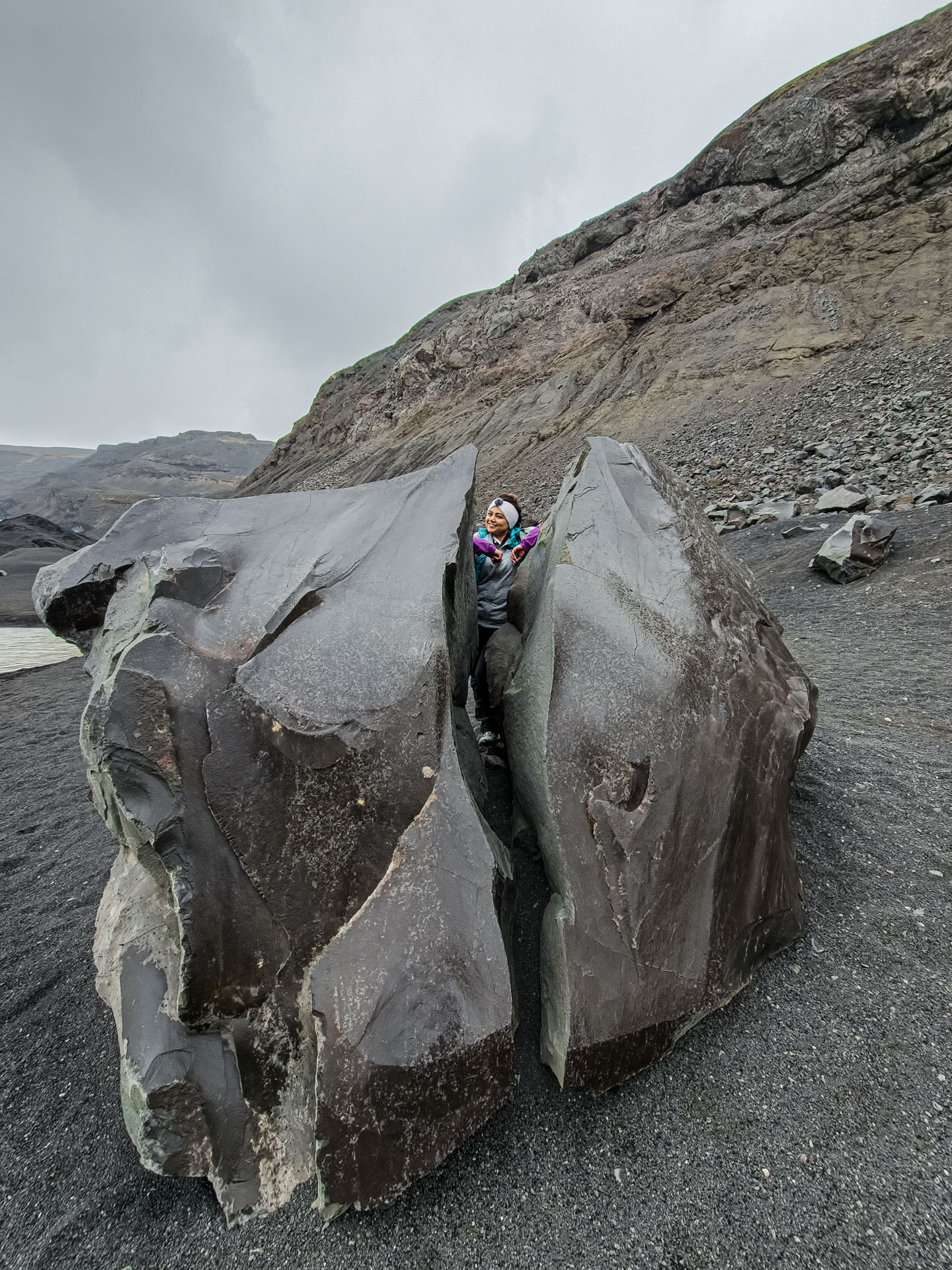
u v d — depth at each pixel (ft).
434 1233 5.14
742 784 6.79
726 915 6.58
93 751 6.24
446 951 5.68
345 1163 5.16
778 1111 5.79
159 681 6.23
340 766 6.16
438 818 6.18
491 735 11.50
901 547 24.09
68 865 12.71
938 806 9.57
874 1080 5.96
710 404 67.41
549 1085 6.12
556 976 6.23
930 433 40.40
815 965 7.15
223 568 7.29
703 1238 5.00
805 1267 4.77
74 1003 8.36
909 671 14.96
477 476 81.10
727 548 9.30
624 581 7.60
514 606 10.52
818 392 58.18
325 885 5.92
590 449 9.32
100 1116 6.64
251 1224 5.31
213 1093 5.61
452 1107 5.40
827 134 79.15
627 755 6.55
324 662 6.56
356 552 7.63
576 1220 5.16
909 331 60.49
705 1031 6.50
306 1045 5.67
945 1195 5.04
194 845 5.88
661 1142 5.65
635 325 92.07
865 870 8.43
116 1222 5.55
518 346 104.58
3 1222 5.68
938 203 71.36
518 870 7.89
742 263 82.64
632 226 101.24
